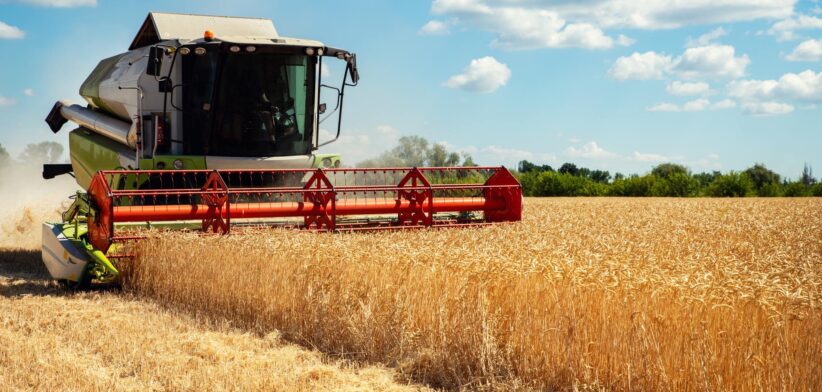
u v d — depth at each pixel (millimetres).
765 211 21641
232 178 12453
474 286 6379
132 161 12805
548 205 24781
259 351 6922
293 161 12648
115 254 10016
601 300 5520
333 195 11086
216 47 12055
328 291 7406
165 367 6191
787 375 4555
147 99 12367
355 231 11289
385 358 6703
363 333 6875
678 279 5492
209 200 10742
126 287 9914
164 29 13656
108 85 14367
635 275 5777
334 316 7184
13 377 5875
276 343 7266
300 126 12820
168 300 9242
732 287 5223
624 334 5316
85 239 10398
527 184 45406
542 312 5863
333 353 6996
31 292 10023
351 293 7199
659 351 5102
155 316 8289
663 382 5066
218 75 12172
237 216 10680
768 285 5316
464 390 5828
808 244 11258
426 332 6605
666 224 15016
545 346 5797
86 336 7281
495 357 6020
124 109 13594
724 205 25547
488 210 12641
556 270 6125
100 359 6531
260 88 12445
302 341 7340
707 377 4820
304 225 11453
